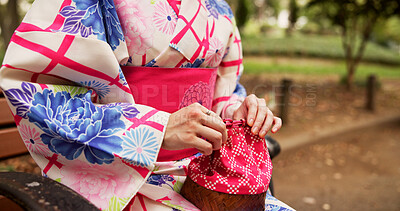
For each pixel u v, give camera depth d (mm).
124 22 1006
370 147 5016
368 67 17281
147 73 1027
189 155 1157
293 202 3152
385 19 8914
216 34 1157
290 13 17594
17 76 857
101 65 921
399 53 23469
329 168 4078
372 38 26312
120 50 995
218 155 942
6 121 1448
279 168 3965
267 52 15906
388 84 12109
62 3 918
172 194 1011
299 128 5141
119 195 879
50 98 870
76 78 921
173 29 1031
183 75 1056
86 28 925
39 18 894
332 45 19594
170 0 1042
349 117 6363
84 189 895
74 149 869
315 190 3457
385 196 3395
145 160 868
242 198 925
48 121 836
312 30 24422
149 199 981
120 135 869
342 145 4969
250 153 1001
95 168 881
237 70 1351
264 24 24484
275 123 1067
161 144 898
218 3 1239
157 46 1011
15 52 844
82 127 861
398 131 6059
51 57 863
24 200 709
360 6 8656
